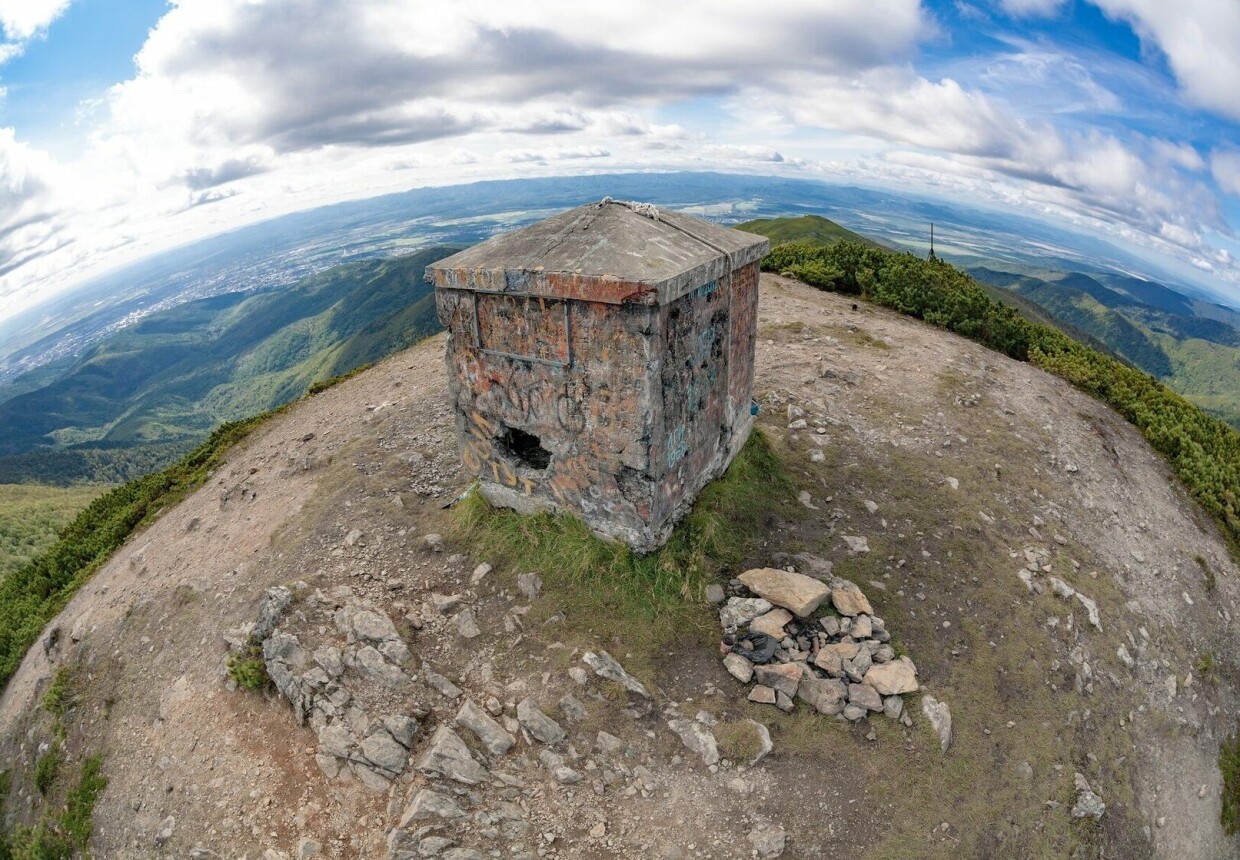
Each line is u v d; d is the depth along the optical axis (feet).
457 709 18.81
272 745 19.11
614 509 22.07
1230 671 28.27
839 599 22.04
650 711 18.95
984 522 27.81
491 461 24.49
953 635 22.34
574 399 21.16
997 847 17.57
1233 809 23.93
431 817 16.19
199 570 27.91
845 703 19.38
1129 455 39.01
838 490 28.43
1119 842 19.61
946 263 57.72
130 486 45.42
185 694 22.09
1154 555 30.81
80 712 24.38
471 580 22.95
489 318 21.85
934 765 18.61
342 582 23.13
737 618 21.25
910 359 41.91
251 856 16.90
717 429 25.59
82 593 33.42
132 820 19.53
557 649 20.29
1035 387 42.42
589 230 21.49
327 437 36.14
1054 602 24.71
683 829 16.67
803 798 17.44
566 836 16.39
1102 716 22.15
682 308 20.76
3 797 24.36
